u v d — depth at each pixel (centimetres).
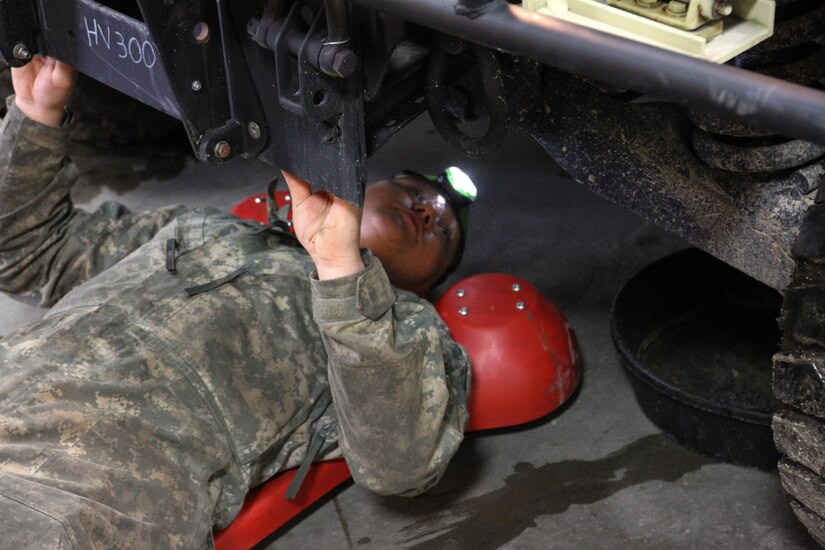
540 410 235
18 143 219
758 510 214
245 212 275
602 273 293
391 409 183
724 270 263
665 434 237
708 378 246
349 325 175
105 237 234
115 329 192
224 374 195
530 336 233
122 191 353
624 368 257
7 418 168
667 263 254
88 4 163
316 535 218
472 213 324
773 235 175
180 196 348
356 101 136
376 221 231
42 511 154
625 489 223
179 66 139
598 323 274
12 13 173
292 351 204
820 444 148
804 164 171
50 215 230
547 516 219
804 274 143
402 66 146
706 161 175
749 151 168
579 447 236
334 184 144
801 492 156
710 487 221
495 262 302
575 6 127
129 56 161
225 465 191
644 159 185
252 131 149
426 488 204
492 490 226
